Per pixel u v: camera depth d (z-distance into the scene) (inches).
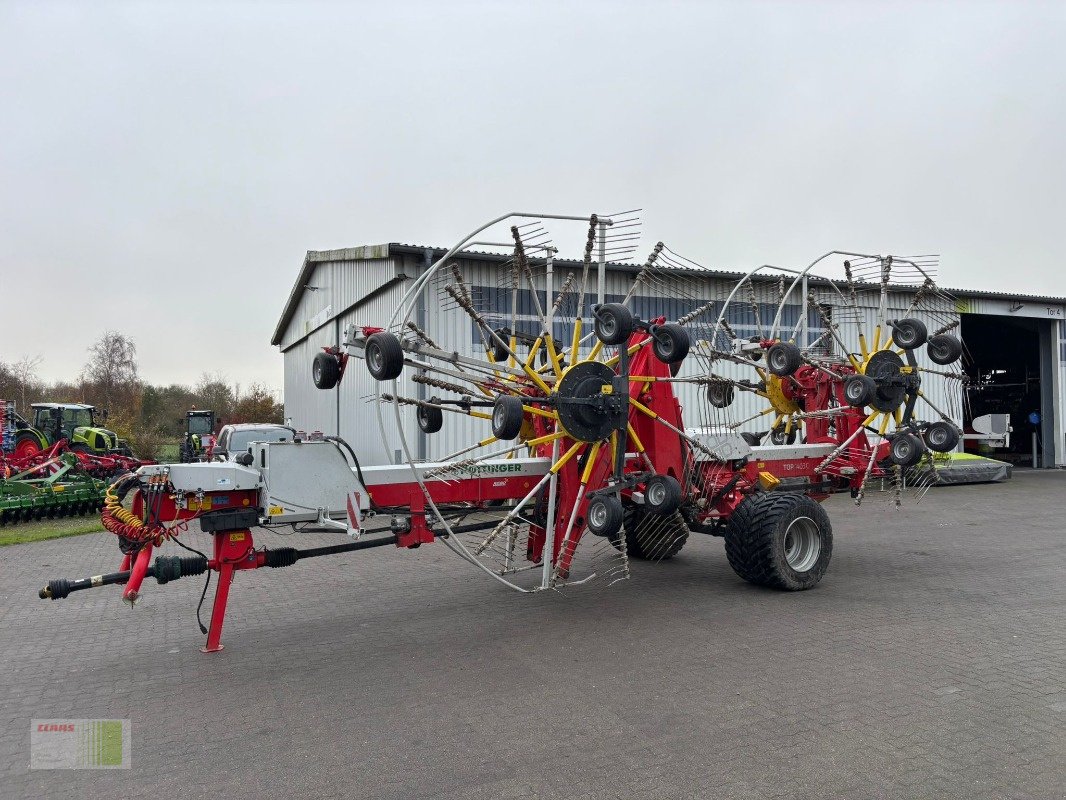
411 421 504.7
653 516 316.2
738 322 402.9
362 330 220.4
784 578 274.4
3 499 500.1
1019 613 249.0
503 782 139.0
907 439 301.7
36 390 1739.7
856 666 197.9
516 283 262.4
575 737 157.6
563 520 246.8
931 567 325.4
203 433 1010.7
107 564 363.9
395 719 168.7
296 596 288.0
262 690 188.1
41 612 268.7
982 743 151.9
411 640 228.2
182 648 223.9
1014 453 962.1
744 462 297.7
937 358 332.5
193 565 213.5
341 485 219.6
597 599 273.6
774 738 155.4
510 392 236.4
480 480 247.6
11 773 146.6
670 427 261.6
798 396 342.0
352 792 136.5
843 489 334.3
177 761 150.2
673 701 176.1
